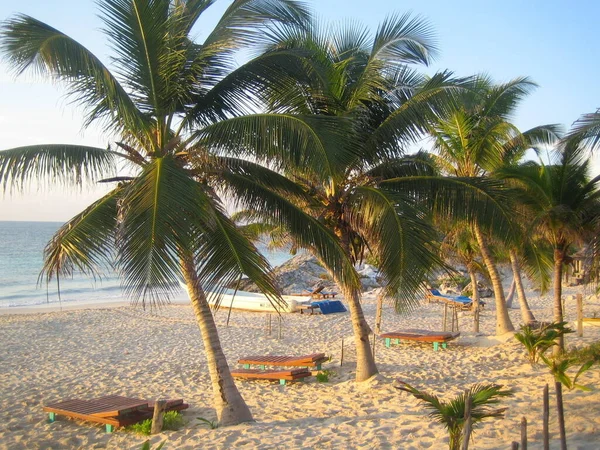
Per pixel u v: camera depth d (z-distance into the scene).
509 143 14.84
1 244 83.38
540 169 10.73
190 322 21.50
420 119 9.70
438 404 4.80
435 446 6.15
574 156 10.38
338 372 12.26
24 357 14.98
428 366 12.03
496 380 10.02
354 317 10.88
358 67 10.91
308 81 8.58
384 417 7.89
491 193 9.45
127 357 14.92
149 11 7.28
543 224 10.86
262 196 8.27
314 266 37.56
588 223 10.71
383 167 10.43
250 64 8.14
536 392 8.35
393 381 10.34
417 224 8.84
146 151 8.36
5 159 7.32
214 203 7.67
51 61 6.96
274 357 12.86
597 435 5.92
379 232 8.92
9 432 8.45
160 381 12.09
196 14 8.38
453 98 9.34
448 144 14.12
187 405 9.25
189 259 7.45
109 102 7.77
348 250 10.06
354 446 6.51
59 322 21.55
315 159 7.32
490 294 29.69
